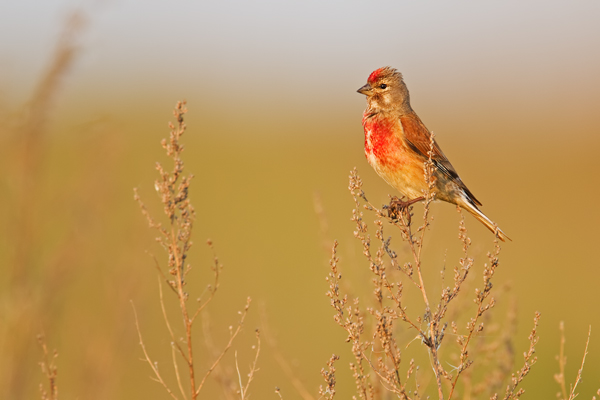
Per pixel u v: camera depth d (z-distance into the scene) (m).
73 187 8.66
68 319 8.62
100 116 9.27
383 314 6.12
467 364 6.03
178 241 5.89
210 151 28.72
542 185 26.77
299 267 16.98
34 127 8.35
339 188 24.20
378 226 6.36
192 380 5.80
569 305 15.66
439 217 21.31
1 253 8.34
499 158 30.91
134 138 27.17
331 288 6.20
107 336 8.49
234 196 23.05
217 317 13.34
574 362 12.51
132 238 9.19
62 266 8.23
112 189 9.01
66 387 8.65
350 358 12.62
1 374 7.67
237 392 7.30
